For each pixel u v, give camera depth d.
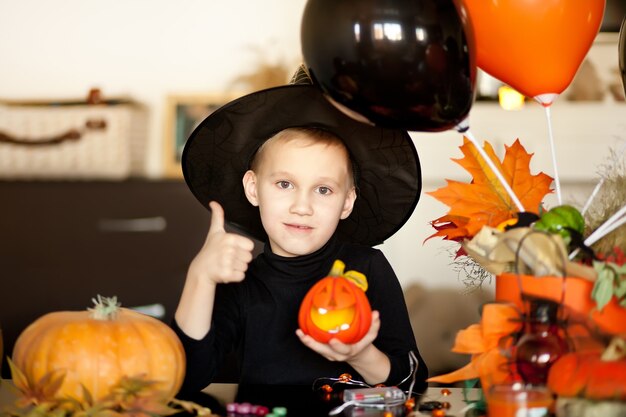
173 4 4.00
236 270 1.27
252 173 1.56
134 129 3.78
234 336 1.52
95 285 3.57
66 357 1.10
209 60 4.01
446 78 1.12
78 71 4.03
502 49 1.28
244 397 1.23
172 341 1.20
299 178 1.47
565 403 0.94
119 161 3.62
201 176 1.60
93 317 1.18
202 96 3.88
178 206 3.59
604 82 3.44
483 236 1.13
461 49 1.13
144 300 3.55
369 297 1.59
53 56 4.03
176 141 3.87
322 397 1.22
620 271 1.05
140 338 1.16
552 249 1.06
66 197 3.60
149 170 3.85
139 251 3.60
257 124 1.50
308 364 1.50
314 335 1.20
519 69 1.29
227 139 1.53
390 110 1.14
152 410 1.06
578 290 1.06
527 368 1.02
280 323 1.52
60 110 3.62
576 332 1.04
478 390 1.24
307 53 1.17
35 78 4.04
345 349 1.20
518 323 1.08
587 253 1.10
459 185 1.29
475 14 1.27
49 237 3.59
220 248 1.27
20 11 4.02
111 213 3.60
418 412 1.09
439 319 3.31
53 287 3.57
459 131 1.21
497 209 1.28
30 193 3.61
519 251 1.09
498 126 3.45
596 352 0.99
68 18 4.02
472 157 1.30
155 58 4.01
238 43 4.00
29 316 3.56
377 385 1.31
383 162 1.56
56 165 3.62
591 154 3.42
